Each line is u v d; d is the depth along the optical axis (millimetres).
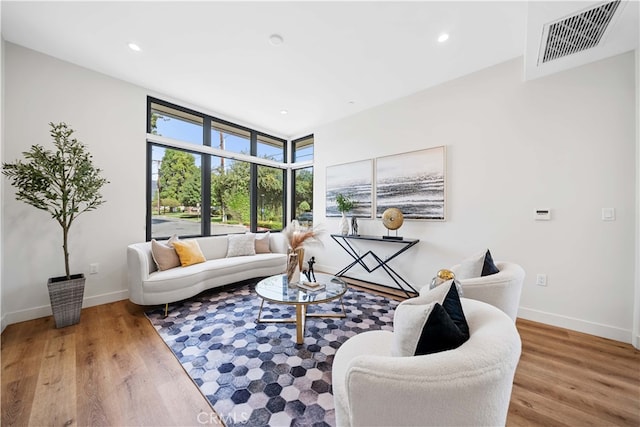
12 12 1935
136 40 2268
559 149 2287
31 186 2127
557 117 2297
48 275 2498
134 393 1462
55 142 2338
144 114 3121
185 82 2986
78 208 2602
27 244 2393
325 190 4312
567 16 1639
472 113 2775
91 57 2525
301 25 2059
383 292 3268
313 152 4578
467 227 2818
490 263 1781
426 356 685
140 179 3094
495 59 2525
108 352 1873
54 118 2527
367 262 3754
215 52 2424
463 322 911
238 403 1395
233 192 4250
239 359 1802
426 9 1881
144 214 3121
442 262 3012
